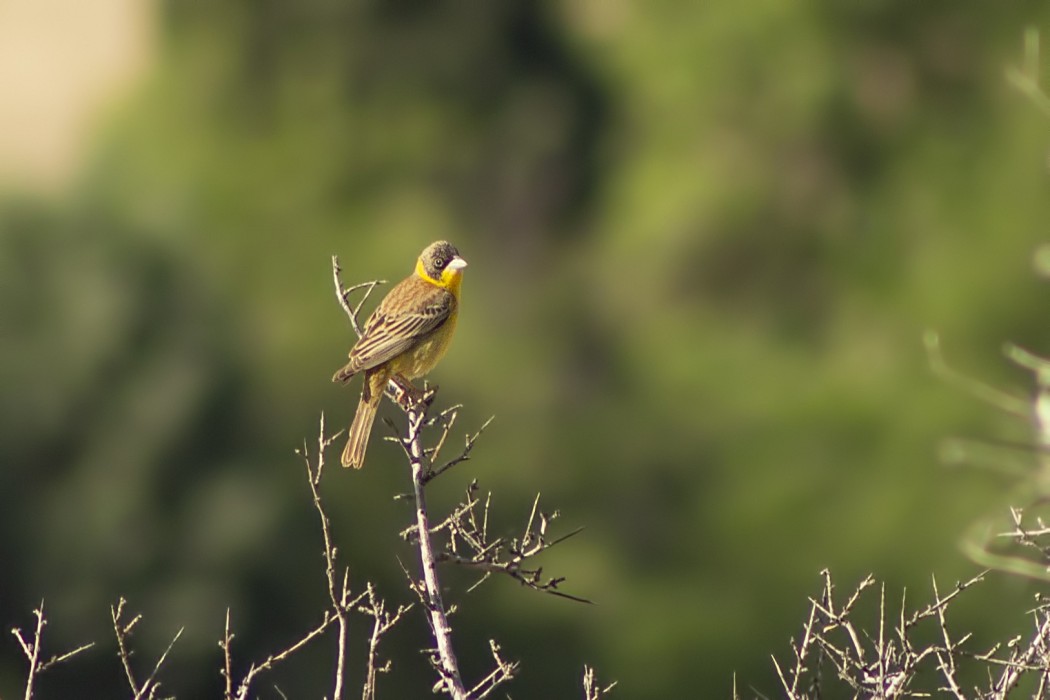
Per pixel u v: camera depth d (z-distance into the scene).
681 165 21.53
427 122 23.33
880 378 19.50
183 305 17.30
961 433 17.98
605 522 19.61
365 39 23.28
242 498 16.39
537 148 23.66
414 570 17.03
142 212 18.06
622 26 23.33
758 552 19.05
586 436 20.23
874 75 20.52
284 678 15.78
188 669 15.62
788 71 20.58
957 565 17.14
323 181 22.41
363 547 17.19
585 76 23.83
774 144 20.91
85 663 15.41
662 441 20.03
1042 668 5.64
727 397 20.34
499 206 23.81
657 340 21.14
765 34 20.59
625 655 18.53
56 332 16.66
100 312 16.66
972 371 18.47
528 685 17.50
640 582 19.19
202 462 16.75
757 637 18.75
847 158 20.72
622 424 20.31
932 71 20.25
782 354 20.61
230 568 16.05
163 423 16.50
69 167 20.00
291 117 22.73
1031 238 18.64
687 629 18.61
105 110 21.83
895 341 19.84
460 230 23.58
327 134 22.67
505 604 17.52
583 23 23.83
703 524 19.45
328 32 23.00
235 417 16.97
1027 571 6.23
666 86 21.70
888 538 18.11
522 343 21.59
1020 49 19.45
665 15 22.11
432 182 23.70
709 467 19.94
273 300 20.31
